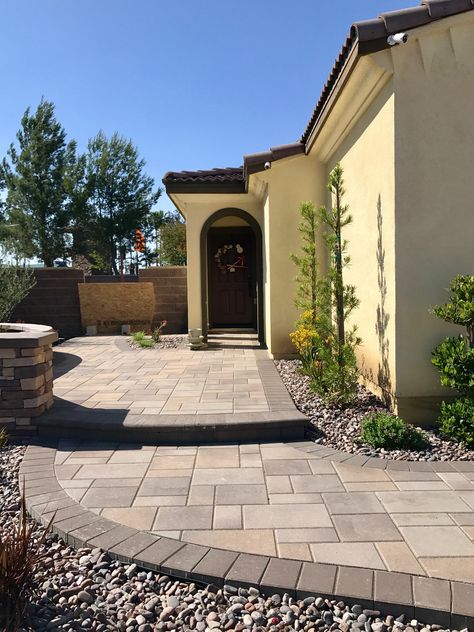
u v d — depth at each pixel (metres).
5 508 3.60
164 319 13.11
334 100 6.05
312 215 6.87
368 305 6.13
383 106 5.41
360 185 6.38
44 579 2.77
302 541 3.07
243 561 2.84
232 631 2.40
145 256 36.03
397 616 2.48
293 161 8.53
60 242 32.94
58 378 7.26
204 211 10.61
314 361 6.70
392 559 2.85
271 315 8.70
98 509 3.52
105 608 2.56
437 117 5.08
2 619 2.30
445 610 2.42
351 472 4.12
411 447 4.62
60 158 33.22
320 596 2.57
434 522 3.29
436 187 5.12
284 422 4.92
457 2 4.75
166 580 2.79
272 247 8.62
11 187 33.12
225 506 3.55
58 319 13.01
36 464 4.37
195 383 6.82
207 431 4.88
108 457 4.53
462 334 5.19
